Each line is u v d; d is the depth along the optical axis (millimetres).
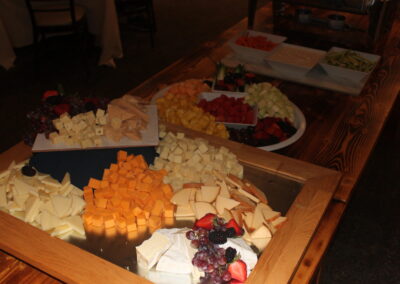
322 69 1914
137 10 3629
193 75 1871
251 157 1212
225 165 1154
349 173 1282
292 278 884
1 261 976
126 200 1021
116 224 1011
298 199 1049
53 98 1291
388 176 2312
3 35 3250
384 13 2154
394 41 2242
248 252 896
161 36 3975
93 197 1072
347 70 1769
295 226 967
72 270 853
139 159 1158
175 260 889
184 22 4301
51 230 979
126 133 1297
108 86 3148
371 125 1530
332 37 2273
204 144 1179
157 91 1721
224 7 4691
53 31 3033
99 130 1284
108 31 3225
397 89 1777
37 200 1027
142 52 3672
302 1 2217
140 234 989
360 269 1799
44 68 3379
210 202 1029
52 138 1265
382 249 1893
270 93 1591
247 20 2520
